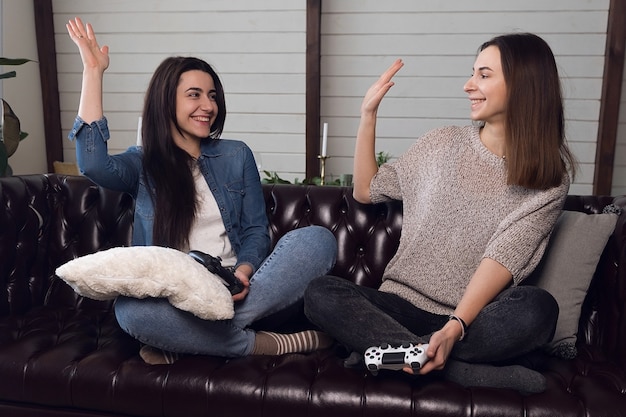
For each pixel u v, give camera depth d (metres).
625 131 3.54
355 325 1.33
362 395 1.26
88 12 3.79
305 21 3.68
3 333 1.54
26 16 3.57
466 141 1.55
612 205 1.67
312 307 1.37
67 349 1.44
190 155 1.66
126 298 1.37
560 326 1.50
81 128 1.50
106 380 1.35
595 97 3.68
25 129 3.61
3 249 1.71
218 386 1.31
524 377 1.27
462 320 1.29
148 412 1.35
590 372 1.39
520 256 1.37
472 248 1.47
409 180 1.61
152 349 1.41
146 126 1.62
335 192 1.86
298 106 3.82
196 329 1.37
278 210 1.87
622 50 3.47
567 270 1.55
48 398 1.37
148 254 1.31
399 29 3.76
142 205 1.61
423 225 1.51
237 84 3.83
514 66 1.42
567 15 3.61
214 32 3.77
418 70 3.79
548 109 1.42
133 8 3.77
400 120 3.87
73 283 1.29
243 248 1.63
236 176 1.70
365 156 1.69
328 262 1.55
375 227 1.80
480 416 1.22
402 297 1.51
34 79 3.70
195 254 1.41
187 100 1.60
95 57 1.53
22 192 1.80
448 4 3.69
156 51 3.82
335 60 3.85
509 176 1.43
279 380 1.31
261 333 1.48
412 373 1.23
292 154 3.90
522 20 3.66
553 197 1.41
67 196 1.91
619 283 1.47
